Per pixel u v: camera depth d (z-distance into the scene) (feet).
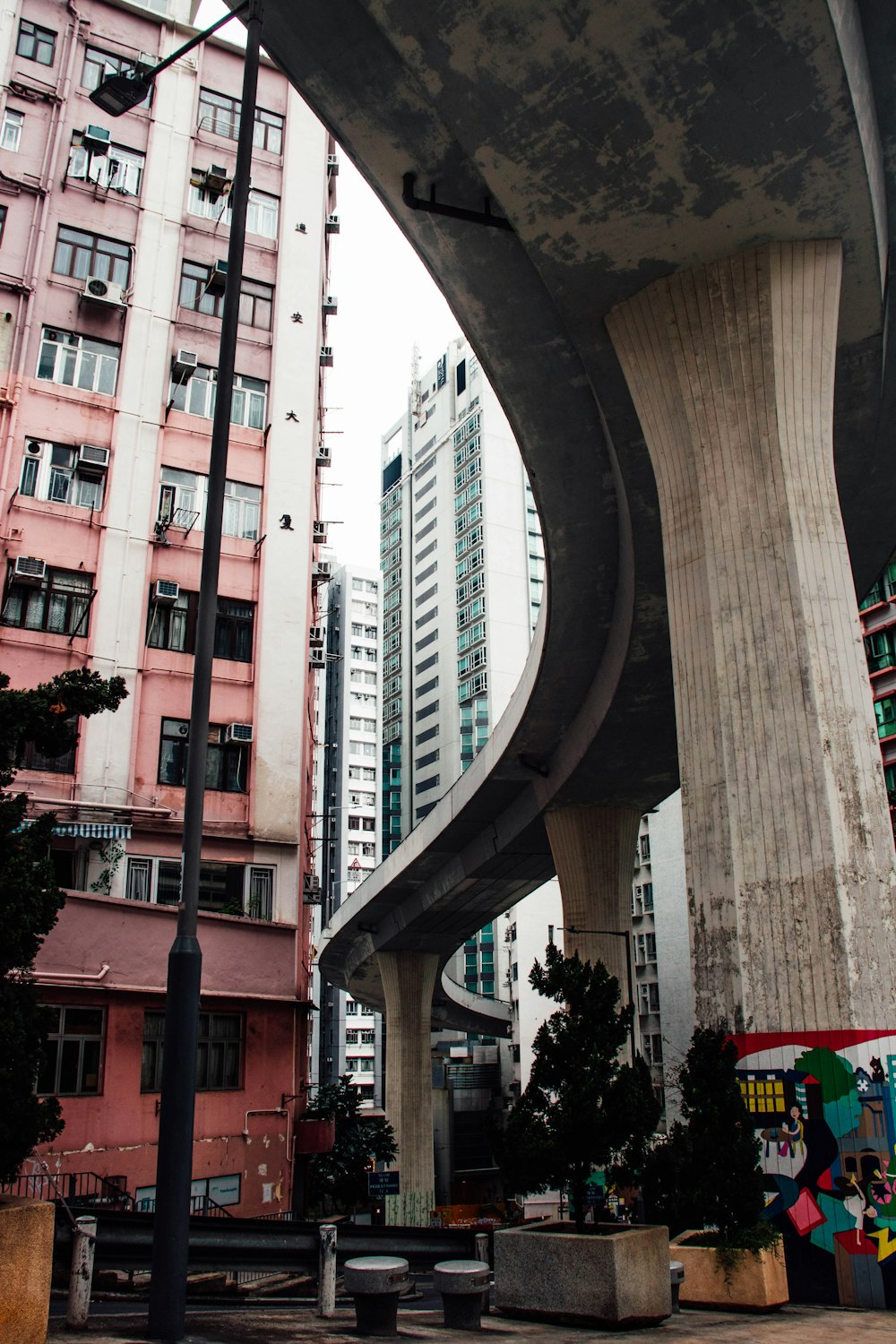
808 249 44.96
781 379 43.70
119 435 84.69
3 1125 19.63
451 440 312.71
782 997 37.32
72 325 85.51
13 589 77.46
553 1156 25.94
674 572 45.42
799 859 38.34
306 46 40.57
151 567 83.05
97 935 62.28
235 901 77.61
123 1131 60.13
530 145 40.57
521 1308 26.32
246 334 93.56
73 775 75.56
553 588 72.49
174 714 80.94
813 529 42.14
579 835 95.96
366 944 162.71
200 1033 68.18
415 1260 37.04
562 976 27.84
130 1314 27.02
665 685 75.97
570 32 36.50
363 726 295.89
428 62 37.91
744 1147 31.07
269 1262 29.78
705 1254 30.60
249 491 89.40
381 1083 263.49
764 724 40.42
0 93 87.92
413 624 317.63
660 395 46.88
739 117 39.50
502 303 51.72
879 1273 32.40
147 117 94.58
